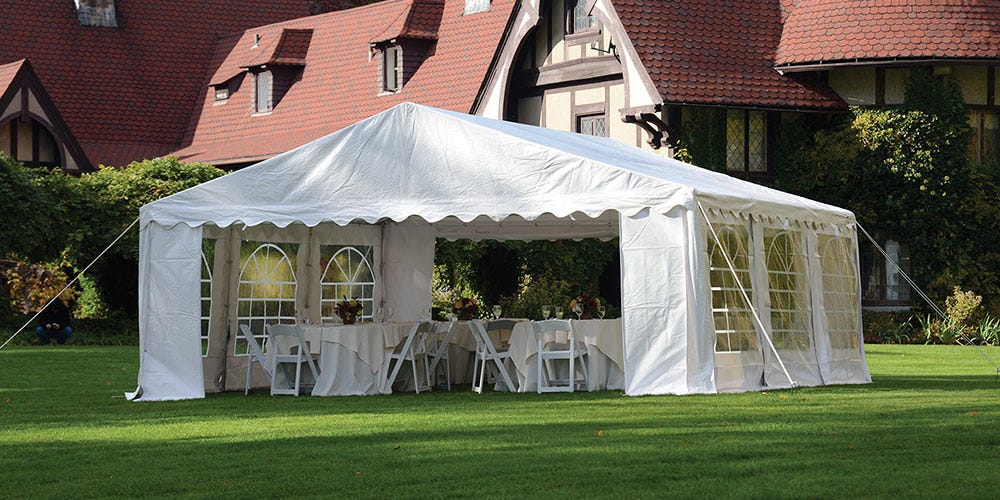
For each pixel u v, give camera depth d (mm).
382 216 14727
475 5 34219
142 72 40594
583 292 29078
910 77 28422
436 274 28906
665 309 13617
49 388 16188
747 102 27484
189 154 38188
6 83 35125
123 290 29422
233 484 8359
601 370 14844
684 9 28172
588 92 28953
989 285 28750
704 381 13586
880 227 28672
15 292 26172
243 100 39188
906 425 10969
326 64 37625
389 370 15672
